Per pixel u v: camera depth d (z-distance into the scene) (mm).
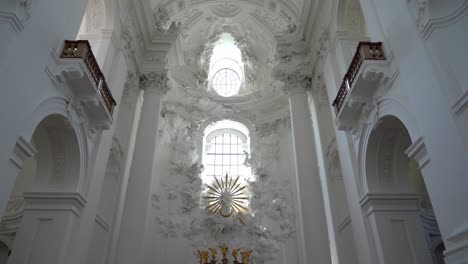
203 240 12953
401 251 7051
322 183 12180
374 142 7684
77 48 6707
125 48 10867
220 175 15258
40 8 5676
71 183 7445
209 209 13727
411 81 5703
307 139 12195
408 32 5762
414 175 13586
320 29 11570
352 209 8406
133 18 11617
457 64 4816
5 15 4852
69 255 7055
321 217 10852
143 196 11047
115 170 10938
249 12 16109
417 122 5590
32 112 5559
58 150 7414
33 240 6871
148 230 12633
